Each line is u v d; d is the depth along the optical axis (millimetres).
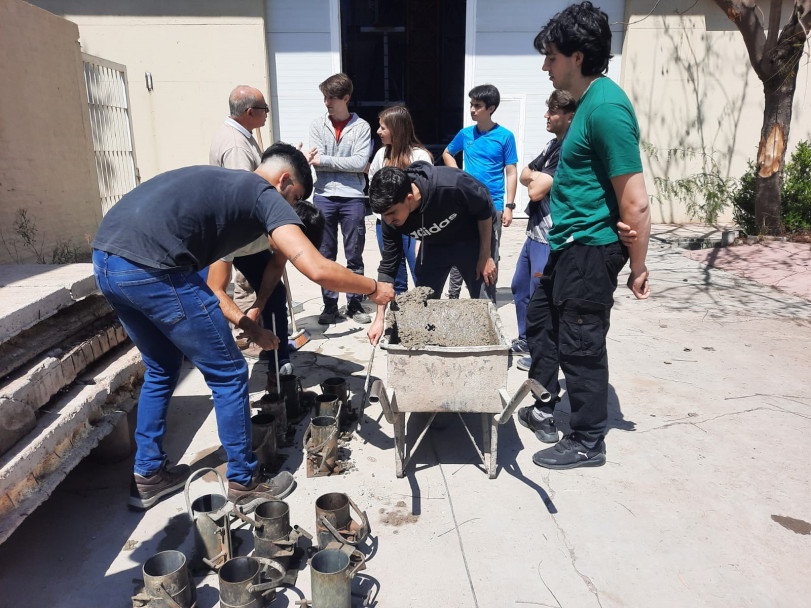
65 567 2320
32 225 5281
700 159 9820
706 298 5727
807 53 9352
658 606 2121
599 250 2672
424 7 13695
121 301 2357
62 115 5750
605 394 2875
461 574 2271
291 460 3061
